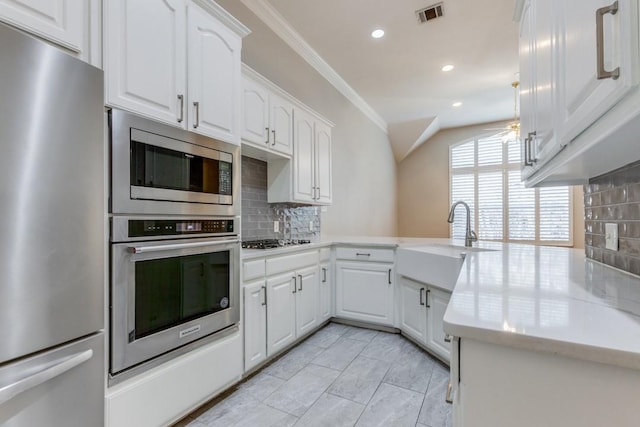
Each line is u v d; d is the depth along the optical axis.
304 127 2.97
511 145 6.29
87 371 1.12
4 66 0.88
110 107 1.25
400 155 7.07
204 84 1.67
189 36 1.59
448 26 3.16
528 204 6.18
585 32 0.72
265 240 2.83
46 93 0.98
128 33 1.32
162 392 1.44
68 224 1.04
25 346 0.93
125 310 1.29
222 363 1.77
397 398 1.82
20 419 0.92
